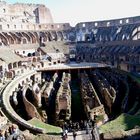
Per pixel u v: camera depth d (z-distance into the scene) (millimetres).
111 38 114188
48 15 135125
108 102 50531
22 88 62406
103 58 100812
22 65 89812
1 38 105562
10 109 43438
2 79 70750
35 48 111500
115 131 28312
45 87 62500
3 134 31562
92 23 123812
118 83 67688
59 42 118125
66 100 46125
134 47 91875
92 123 39375
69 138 33531
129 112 42000
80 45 115438
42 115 46062
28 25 119875
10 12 121750
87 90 55281
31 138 29531
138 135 27078
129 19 114438
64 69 85938
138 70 80312
